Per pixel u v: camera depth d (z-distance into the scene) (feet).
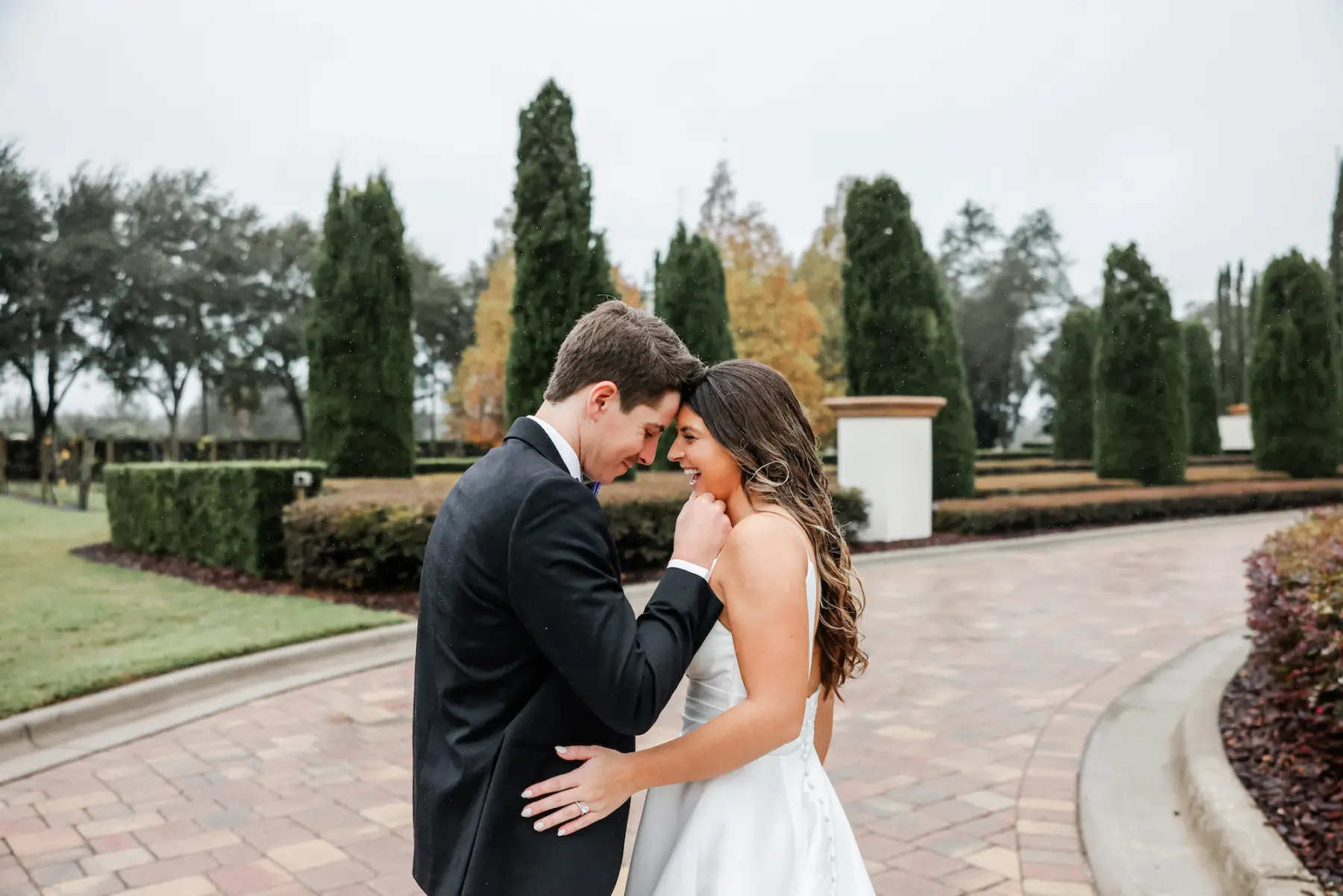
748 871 4.89
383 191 46.01
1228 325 146.00
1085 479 63.98
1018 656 21.27
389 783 13.38
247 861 10.82
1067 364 92.43
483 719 4.30
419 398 147.54
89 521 51.03
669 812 5.39
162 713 16.78
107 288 111.45
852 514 39.70
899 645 22.45
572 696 4.32
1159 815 11.41
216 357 123.13
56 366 114.93
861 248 48.14
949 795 12.87
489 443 98.63
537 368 42.45
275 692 18.08
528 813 4.20
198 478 31.65
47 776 13.65
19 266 109.29
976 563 36.81
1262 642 14.48
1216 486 61.62
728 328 60.59
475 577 4.23
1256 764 11.98
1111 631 23.94
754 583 4.56
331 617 23.16
